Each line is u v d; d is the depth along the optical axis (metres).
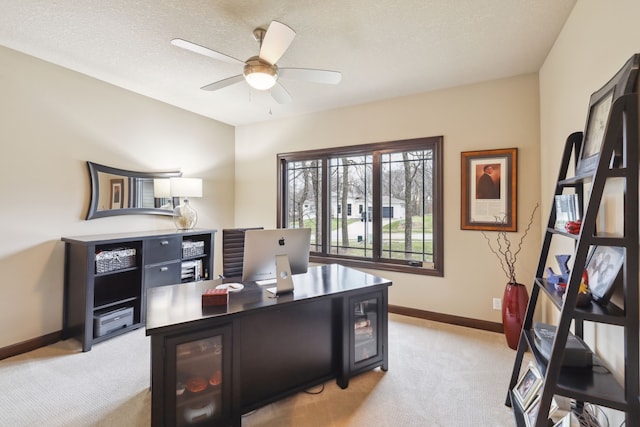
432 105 3.40
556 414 1.53
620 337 1.37
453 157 3.29
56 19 2.16
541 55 2.62
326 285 2.25
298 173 4.46
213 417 1.69
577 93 1.93
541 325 1.86
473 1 1.93
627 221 1.17
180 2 1.96
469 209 3.19
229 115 4.36
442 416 1.87
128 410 1.92
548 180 2.63
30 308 2.69
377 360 2.34
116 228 3.35
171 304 1.82
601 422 1.52
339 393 2.10
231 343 1.73
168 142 3.90
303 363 2.12
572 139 1.76
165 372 1.54
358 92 3.46
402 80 3.13
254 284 2.24
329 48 2.51
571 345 1.49
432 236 3.50
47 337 2.78
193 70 2.96
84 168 3.06
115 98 3.32
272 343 1.98
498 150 3.05
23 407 1.93
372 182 3.85
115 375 2.30
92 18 2.14
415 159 3.61
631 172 1.17
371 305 2.36
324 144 4.13
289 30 1.78
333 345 2.25
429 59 2.69
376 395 2.08
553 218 1.81
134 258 3.12
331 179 4.19
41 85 2.75
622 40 1.39
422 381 2.24
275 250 2.07
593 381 1.32
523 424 1.63
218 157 4.62
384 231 3.80
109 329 2.87
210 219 4.52
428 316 3.42
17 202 2.62
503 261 3.05
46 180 2.79
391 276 3.66
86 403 1.98
